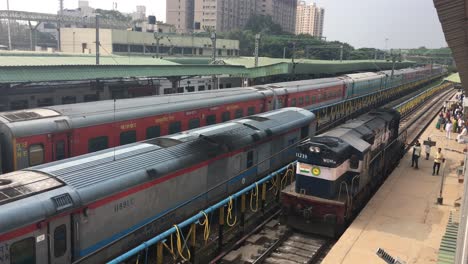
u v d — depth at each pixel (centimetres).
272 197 1830
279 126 1914
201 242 1395
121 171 1121
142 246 992
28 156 1367
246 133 1686
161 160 1252
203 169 1406
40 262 900
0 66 2130
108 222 1059
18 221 843
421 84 8212
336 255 1189
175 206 1292
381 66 7762
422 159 2339
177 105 1983
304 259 1298
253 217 1623
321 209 1420
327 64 4859
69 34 6862
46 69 2320
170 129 1938
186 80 3756
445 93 7894
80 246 991
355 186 1544
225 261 1263
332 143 1456
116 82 2909
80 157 1162
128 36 6500
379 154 1850
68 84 2577
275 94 2823
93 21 8006
